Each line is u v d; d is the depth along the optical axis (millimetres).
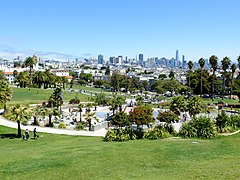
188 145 42156
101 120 90375
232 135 57312
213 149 38688
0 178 28109
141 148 40312
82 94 186000
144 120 54469
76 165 31812
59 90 106062
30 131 63719
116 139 52312
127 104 137125
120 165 31312
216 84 183750
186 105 81250
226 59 171125
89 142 50906
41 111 78812
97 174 28297
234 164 29625
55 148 44781
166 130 57031
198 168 28875
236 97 180000
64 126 72312
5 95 88750
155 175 27250
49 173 29188
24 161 34875
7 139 55281
